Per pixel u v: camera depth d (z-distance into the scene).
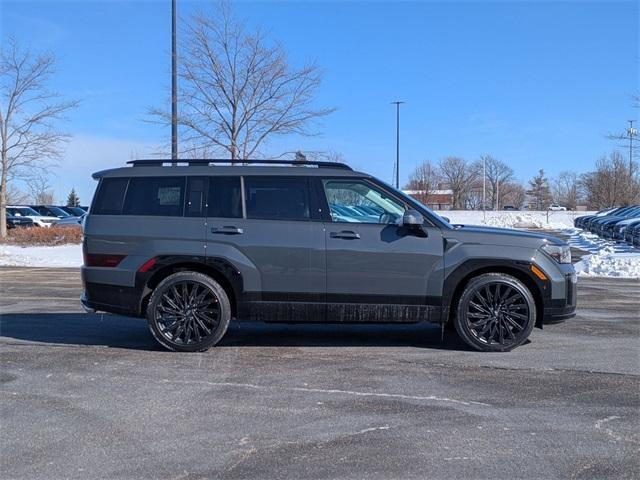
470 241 6.71
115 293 6.84
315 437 4.46
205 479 3.82
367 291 6.70
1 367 6.25
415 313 6.73
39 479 3.82
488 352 6.82
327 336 7.71
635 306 10.27
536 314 6.94
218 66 21.42
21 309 9.85
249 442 4.38
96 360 6.51
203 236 6.75
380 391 5.47
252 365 6.31
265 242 6.70
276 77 21.94
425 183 65.75
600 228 28.30
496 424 4.70
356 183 6.86
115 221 6.87
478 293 6.76
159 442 4.38
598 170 57.25
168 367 6.24
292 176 6.87
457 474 3.88
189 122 21.47
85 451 4.23
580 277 15.16
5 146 26.02
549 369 6.16
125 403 5.18
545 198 82.44
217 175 6.90
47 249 23.48
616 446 4.30
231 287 6.89
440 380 5.79
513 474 3.88
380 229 6.73
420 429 4.60
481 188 76.81
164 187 6.92
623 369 6.18
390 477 3.84
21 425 4.70
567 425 4.69
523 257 6.70
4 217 26.39
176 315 6.79
